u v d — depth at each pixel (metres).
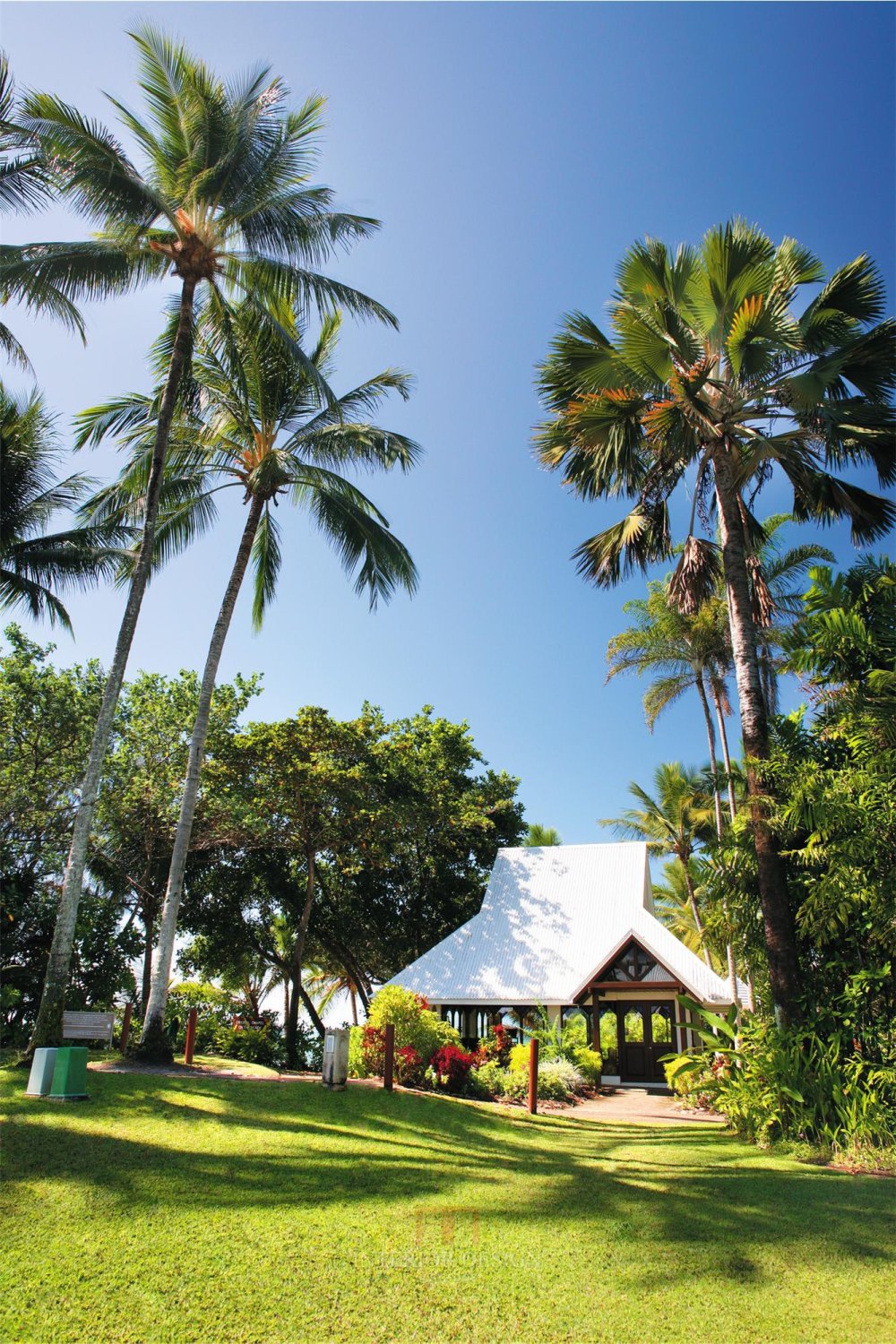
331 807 28.50
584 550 19.38
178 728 26.56
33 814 23.45
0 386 21.53
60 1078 10.88
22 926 23.33
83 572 23.55
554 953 26.50
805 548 25.98
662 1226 7.59
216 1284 5.74
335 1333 5.17
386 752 31.11
